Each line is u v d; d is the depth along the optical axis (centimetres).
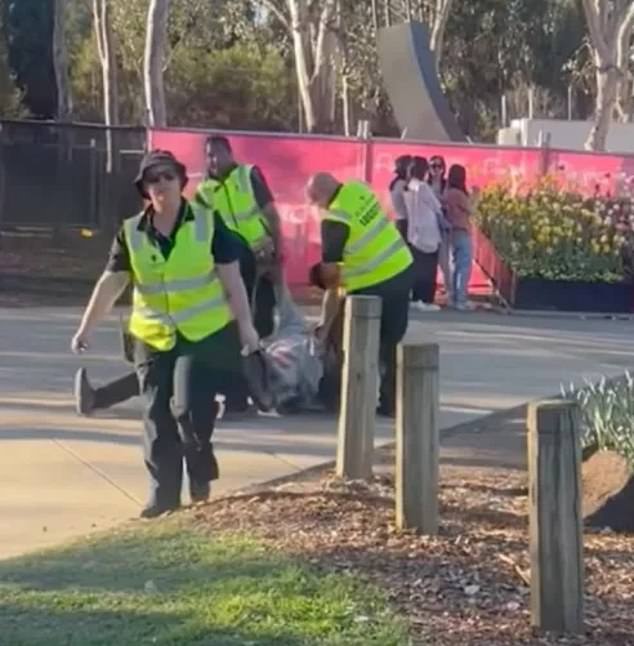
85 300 2083
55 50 3581
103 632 683
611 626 707
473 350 1777
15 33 3594
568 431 679
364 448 1002
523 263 2233
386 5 5069
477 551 821
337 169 2236
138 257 908
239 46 6175
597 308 2236
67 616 707
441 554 809
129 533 868
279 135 2208
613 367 1677
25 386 1380
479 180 2333
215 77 6097
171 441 929
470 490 1008
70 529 900
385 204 2255
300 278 2206
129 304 1903
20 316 1905
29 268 2203
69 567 796
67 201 2220
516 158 2342
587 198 2284
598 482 941
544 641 676
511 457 1148
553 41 6159
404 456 852
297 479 1024
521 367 1648
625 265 2253
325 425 1242
